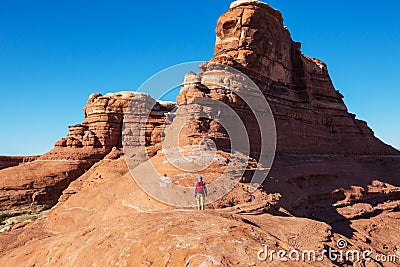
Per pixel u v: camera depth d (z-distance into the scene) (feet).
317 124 111.75
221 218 37.45
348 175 93.81
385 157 122.01
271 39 102.37
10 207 120.57
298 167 82.99
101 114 158.81
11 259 49.57
